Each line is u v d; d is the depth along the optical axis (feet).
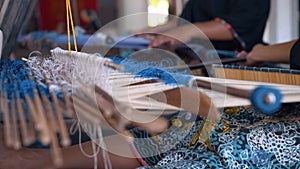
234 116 2.68
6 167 2.40
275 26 9.00
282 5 8.93
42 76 2.00
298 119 2.57
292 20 9.04
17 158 2.41
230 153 2.29
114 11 8.46
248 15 5.27
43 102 1.53
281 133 2.41
